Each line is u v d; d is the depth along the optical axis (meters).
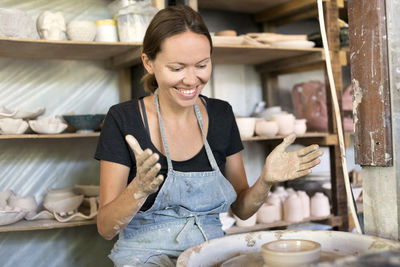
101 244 2.63
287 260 0.88
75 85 2.57
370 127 1.08
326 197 2.68
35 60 2.46
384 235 1.08
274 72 3.11
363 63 1.08
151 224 1.39
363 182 1.13
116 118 1.44
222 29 2.94
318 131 2.86
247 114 3.07
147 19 2.20
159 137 1.44
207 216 1.45
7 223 2.04
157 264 1.30
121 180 1.40
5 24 1.96
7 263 2.42
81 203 2.34
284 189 2.90
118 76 2.69
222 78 2.97
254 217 2.49
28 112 2.13
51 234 2.52
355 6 1.09
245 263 0.97
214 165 1.46
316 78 3.34
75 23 2.10
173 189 1.38
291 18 2.90
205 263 1.02
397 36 1.05
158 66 1.25
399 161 1.05
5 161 2.40
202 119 1.52
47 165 2.50
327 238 1.07
